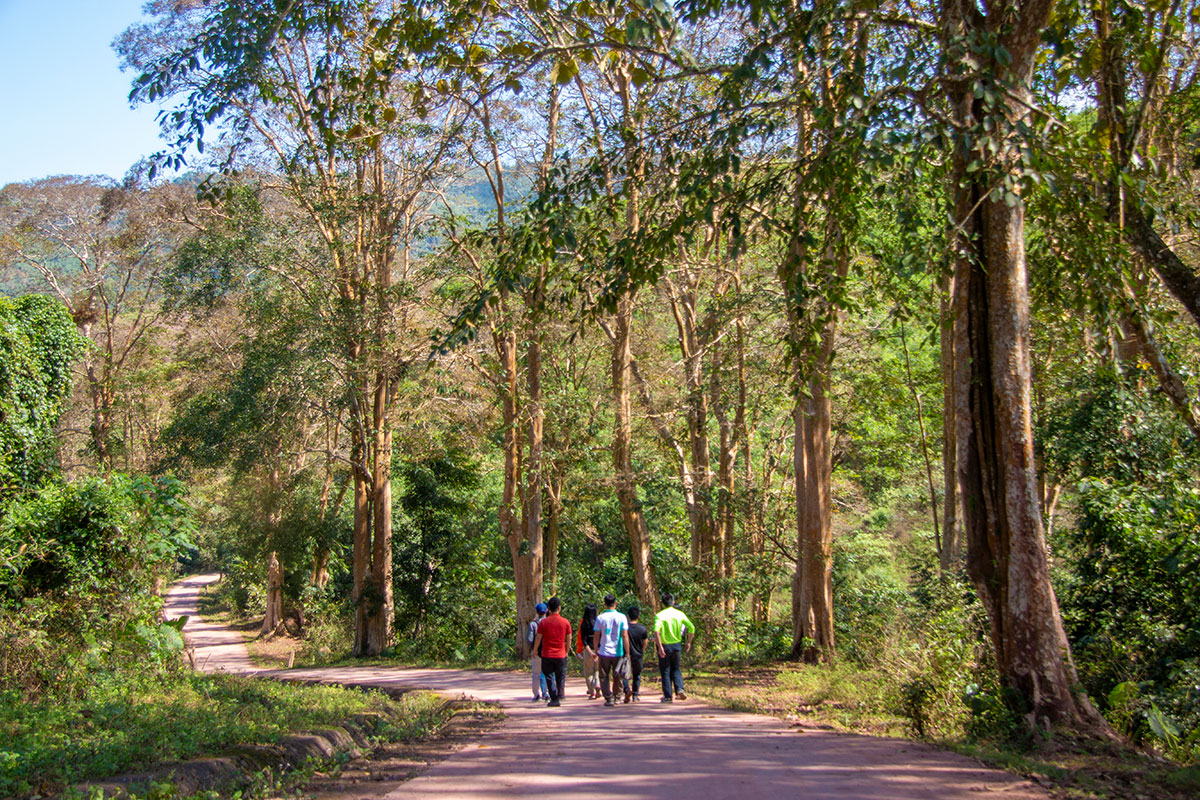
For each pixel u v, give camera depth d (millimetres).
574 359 29094
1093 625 12812
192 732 7934
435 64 12070
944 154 10203
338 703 12000
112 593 13625
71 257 39688
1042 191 11008
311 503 38344
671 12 9281
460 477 35844
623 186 11680
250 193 26297
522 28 14648
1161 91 14047
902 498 37625
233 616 61969
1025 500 9656
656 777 6738
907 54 9555
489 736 9766
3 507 13484
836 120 10836
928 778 6668
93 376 38688
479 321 11070
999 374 9867
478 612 33969
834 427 28469
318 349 26438
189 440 29094
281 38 12328
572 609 29781
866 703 12352
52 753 6816
